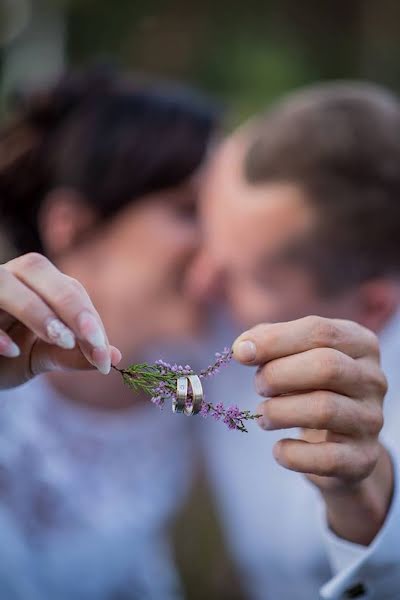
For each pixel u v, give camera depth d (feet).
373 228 3.23
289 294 3.33
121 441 3.63
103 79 4.00
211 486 4.10
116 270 3.74
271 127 3.43
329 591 2.45
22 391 3.53
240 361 2.21
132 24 10.71
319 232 3.25
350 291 3.32
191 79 10.57
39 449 3.53
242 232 3.34
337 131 3.29
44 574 3.51
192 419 3.86
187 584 4.55
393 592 2.44
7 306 2.08
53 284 2.10
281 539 3.59
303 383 2.19
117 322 3.73
